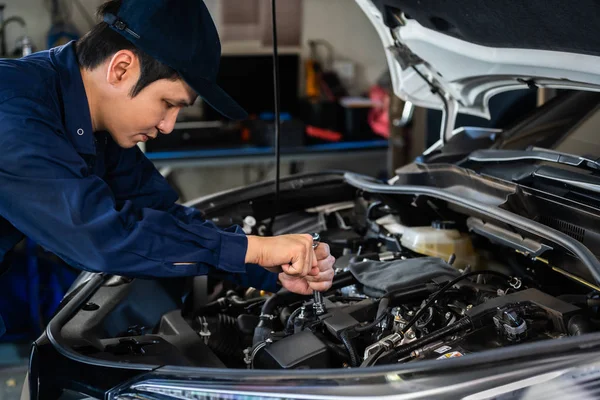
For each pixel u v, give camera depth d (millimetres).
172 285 1755
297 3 4641
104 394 1255
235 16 4504
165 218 1258
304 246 1331
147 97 1284
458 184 1924
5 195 1192
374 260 1839
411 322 1428
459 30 1704
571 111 2057
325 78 4629
